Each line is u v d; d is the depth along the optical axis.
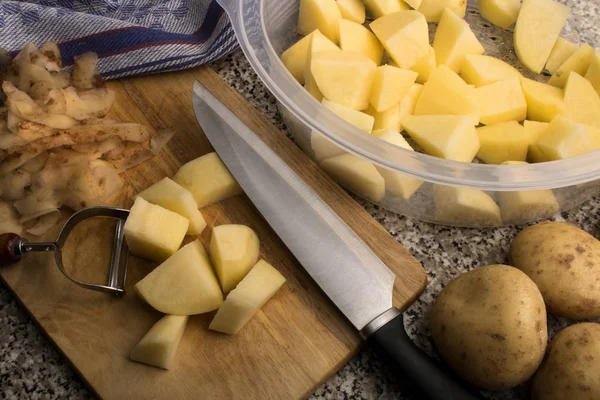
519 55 1.41
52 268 1.07
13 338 1.05
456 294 0.99
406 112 1.29
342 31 1.32
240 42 1.18
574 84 1.29
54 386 1.01
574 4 1.53
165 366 0.98
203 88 1.27
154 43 1.33
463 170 1.07
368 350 1.06
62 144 1.11
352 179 1.18
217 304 1.02
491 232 1.20
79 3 1.42
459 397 0.93
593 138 1.22
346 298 1.03
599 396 0.90
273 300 1.06
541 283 1.03
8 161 1.10
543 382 0.96
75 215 1.06
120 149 1.17
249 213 1.16
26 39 1.33
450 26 1.35
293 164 1.23
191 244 1.04
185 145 1.24
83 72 1.18
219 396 0.97
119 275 1.08
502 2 1.44
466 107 1.23
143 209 1.06
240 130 1.22
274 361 1.00
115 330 1.02
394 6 1.41
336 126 1.10
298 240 1.09
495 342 0.92
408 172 1.06
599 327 0.96
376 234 1.15
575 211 1.24
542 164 1.08
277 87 1.14
